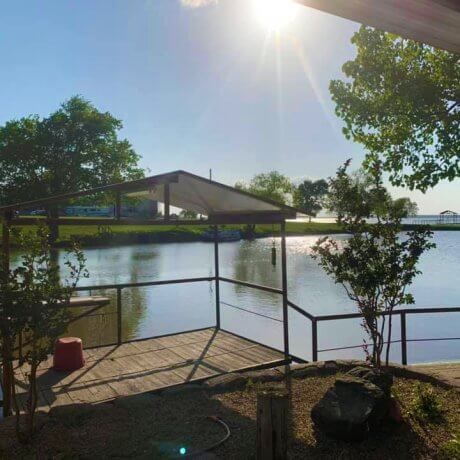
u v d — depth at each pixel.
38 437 3.67
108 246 39.91
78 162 34.94
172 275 22.16
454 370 5.44
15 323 3.39
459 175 6.59
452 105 6.62
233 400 4.52
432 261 29.98
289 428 3.80
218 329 7.69
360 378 3.83
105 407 4.31
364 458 3.31
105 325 11.41
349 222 4.62
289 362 5.98
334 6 1.49
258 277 21.66
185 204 7.47
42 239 3.61
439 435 3.63
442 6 1.48
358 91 7.49
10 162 34.28
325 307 14.60
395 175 7.34
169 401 4.52
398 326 12.14
